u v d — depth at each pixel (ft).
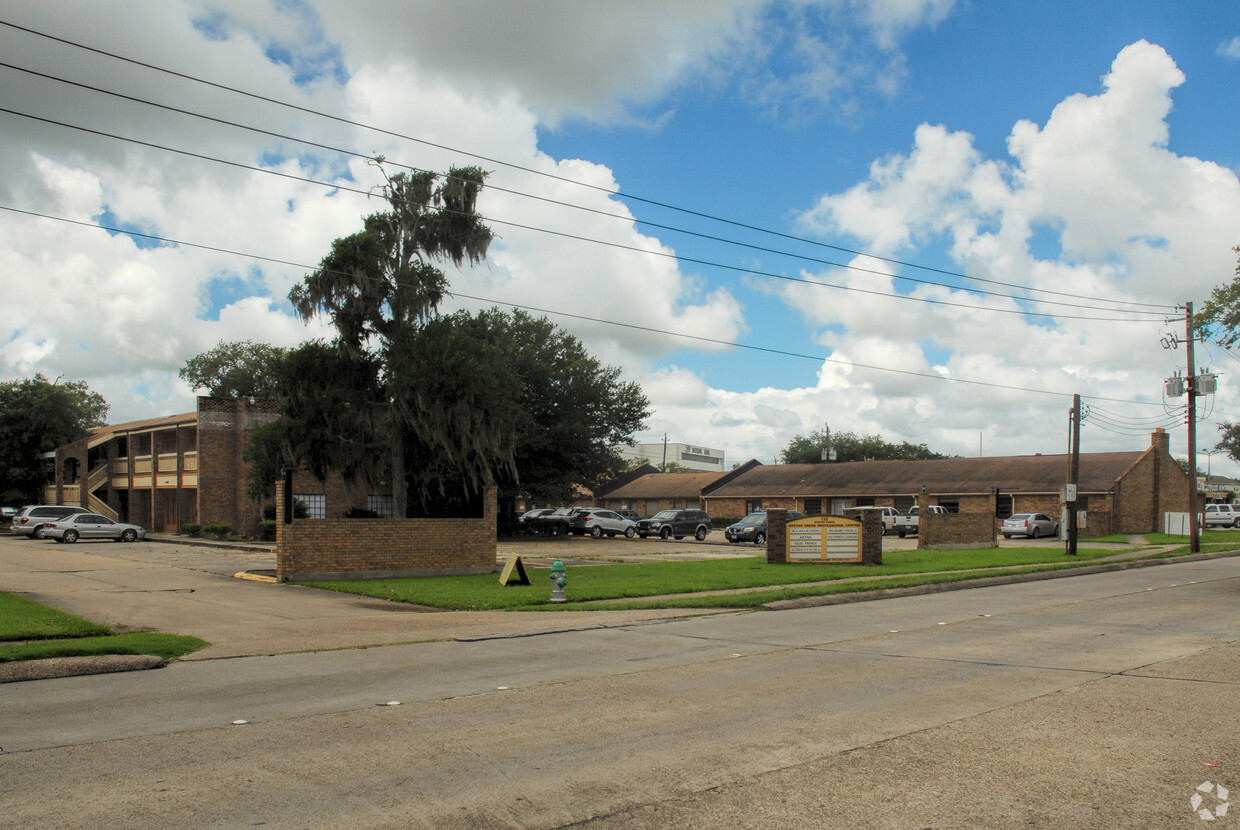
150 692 29.96
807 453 321.32
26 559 97.04
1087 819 17.19
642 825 16.94
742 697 28.48
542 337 167.32
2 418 185.16
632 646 40.27
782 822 17.06
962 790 18.95
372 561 75.05
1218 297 91.86
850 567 87.97
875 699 28.07
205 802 18.19
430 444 94.84
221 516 141.08
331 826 16.84
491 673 33.27
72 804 18.03
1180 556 108.27
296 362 91.66
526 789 19.07
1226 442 185.57
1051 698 28.09
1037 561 96.63
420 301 94.79
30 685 31.45
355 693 29.55
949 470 206.80
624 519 161.58
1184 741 22.86
